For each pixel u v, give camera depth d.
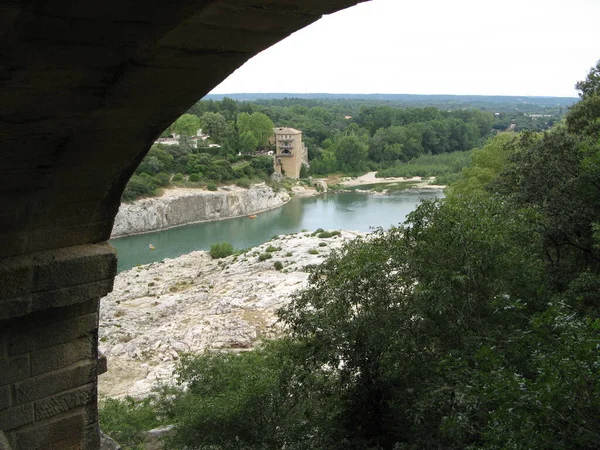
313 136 160.62
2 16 3.22
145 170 94.44
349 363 15.34
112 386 28.86
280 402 16.77
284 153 124.12
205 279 50.41
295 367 16.11
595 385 7.61
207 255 61.97
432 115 181.12
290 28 3.96
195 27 3.79
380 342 14.21
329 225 84.56
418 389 13.63
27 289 6.09
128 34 3.77
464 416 10.11
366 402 15.38
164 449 18.59
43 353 6.62
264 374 17.86
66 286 6.38
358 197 107.69
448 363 12.03
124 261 69.56
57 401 6.84
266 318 35.75
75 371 6.94
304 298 16.48
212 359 21.55
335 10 3.77
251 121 127.75
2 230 5.68
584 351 7.86
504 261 13.55
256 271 48.56
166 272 55.28
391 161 143.50
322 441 15.20
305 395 16.47
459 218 14.23
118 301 45.19
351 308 15.40
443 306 12.70
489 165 45.25
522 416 7.98
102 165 5.56
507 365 11.42
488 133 197.25
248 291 41.91
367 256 15.27
